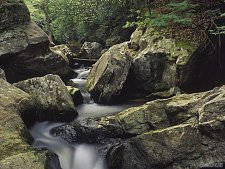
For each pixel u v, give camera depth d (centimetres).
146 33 1325
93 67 1332
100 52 2003
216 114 755
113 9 1978
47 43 1437
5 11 1360
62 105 1045
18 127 854
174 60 1163
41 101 1059
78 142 905
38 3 2644
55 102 1050
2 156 701
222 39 1252
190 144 759
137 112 869
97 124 919
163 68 1216
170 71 1184
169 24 1262
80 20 2312
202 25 1204
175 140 762
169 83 1193
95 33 2306
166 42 1221
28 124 997
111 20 2136
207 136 757
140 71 1238
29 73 1398
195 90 1202
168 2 1366
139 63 1237
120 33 2025
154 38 1269
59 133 946
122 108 1127
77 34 2516
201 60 1191
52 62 1454
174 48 1184
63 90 1075
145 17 1501
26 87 1097
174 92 1152
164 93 1177
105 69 1194
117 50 1379
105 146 860
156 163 775
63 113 1039
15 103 933
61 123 1034
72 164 838
